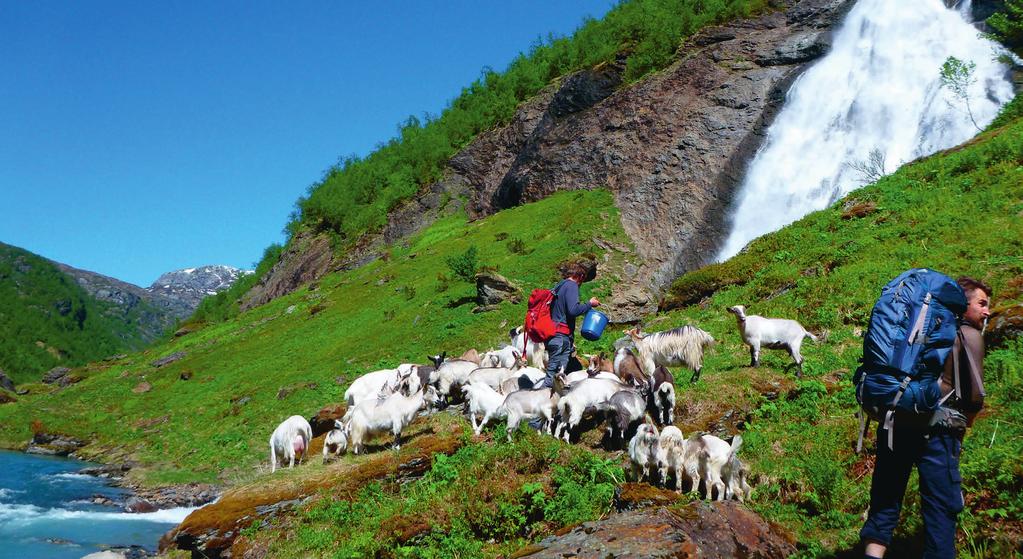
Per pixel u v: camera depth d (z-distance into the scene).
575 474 7.58
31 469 23.48
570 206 37.16
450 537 7.17
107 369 45.19
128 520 15.59
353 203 58.34
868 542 4.25
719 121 36.09
